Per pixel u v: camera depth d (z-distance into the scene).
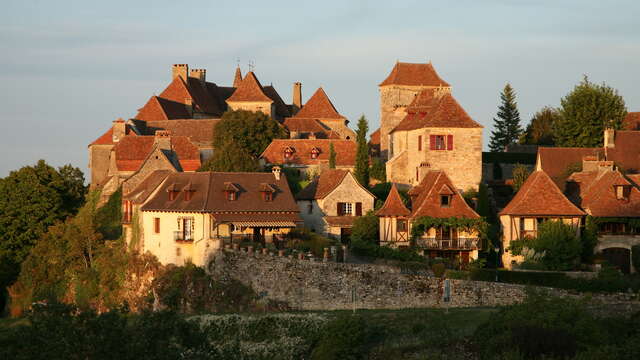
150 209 91.94
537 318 58.16
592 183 91.69
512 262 84.88
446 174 97.25
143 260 91.94
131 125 135.50
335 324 65.00
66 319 48.69
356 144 127.19
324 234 99.88
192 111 153.38
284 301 79.00
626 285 66.69
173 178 94.56
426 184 94.06
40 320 48.66
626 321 60.38
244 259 83.44
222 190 91.25
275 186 93.69
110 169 122.69
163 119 143.00
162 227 91.31
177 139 123.81
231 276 84.19
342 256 85.06
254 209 90.50
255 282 82.00
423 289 72.56
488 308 68.50
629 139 106.38
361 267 75.19
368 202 101.94
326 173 104.94
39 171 115.88
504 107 177.00
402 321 66.50
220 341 70.12
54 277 99.25
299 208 97.94
